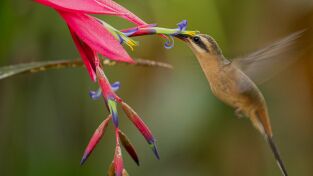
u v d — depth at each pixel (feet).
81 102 26.53
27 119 25.39
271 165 30.12
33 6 23.72
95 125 26.68
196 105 28.09
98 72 15.02
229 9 27.78
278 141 31.14
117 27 25.89
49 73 25.96
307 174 30.94
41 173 25.26
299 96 30.01
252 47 27.81
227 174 29.19
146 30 16.53
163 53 28.35
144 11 26.45
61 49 25.27
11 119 25.00
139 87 28.91
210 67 19.31
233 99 19.39
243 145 29.45
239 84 19.21
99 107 26.78
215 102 28.17
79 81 26.48
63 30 24.97
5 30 22.38
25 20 23.63
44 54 24.82
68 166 25.88
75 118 26.37
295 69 29.63
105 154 27.40
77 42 15.55
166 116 28.17
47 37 24.85
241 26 27.91
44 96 25.81
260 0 28.19
